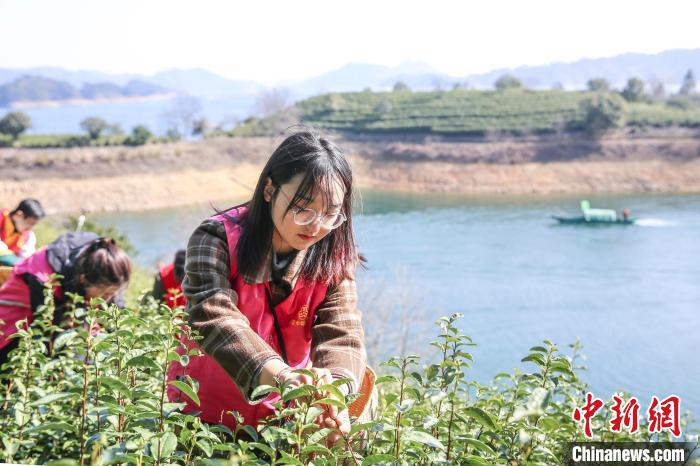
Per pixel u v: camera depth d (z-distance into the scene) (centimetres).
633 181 9381
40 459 238
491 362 1712
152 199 8412
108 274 361
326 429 190
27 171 8525
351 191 234
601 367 1703
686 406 1083
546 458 235
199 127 11919
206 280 224
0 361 364
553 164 9862
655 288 3556
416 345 1803
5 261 551
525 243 5178
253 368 204
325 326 243
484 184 9525
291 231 221
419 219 6688
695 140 10106
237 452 187
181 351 240
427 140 10888
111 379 199
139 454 172
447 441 225
